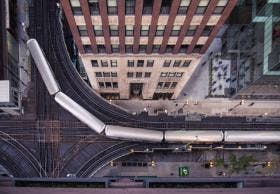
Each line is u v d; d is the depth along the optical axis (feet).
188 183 309.42
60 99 322.14
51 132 336.90
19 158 336.29
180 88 327.67
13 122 335.88
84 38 247.09
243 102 345.10
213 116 345.51
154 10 212.02
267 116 345.92
